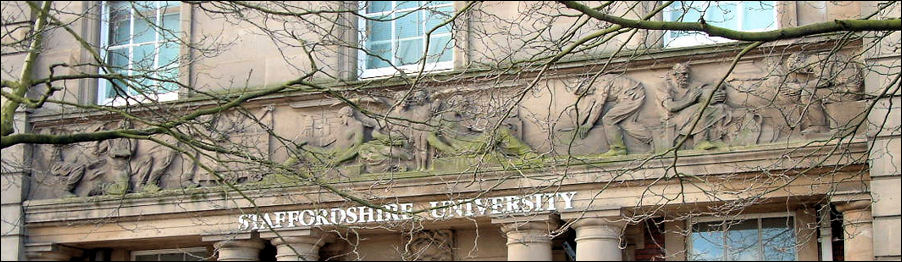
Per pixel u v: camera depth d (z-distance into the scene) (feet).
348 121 74.74
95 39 82.33
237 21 79.00
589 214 69.51
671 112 69.72
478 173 65.05
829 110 67.46
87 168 79.71
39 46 62.34
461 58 75.10
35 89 81.20
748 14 73.05
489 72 61.00
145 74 63.05
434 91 73.05
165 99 80.69
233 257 75.82
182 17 80.43
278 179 74.74
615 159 69.05
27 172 80.48
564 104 71.67
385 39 78.38
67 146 79.61
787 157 62.39
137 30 83.15
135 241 79.05
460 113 67.51
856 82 66.69
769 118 68.39
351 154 73.92
